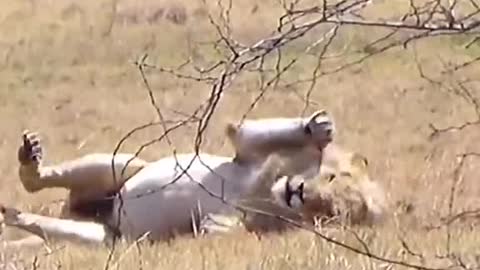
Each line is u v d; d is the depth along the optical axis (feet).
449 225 38.29
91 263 37.24
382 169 55.47
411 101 81.00
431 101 80.07
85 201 46.68
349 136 71.61
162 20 111.86
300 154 44.34
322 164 44.52
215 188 44.19
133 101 89.20
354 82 86.38
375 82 86.63
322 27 28.89
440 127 73.26
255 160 44.32
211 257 37.35
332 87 85.05
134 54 103.55
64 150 72.13
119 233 44.32
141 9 114.42
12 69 102.63
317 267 34.83
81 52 106.73
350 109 80.28
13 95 93.91
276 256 36.68
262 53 26.23
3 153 70.23
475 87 71.56
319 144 44.45
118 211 41.22
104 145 72.23
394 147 66.39
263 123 44.57
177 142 65.41
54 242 42.47
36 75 100.01
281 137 44.39
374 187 45.73
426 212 44.93
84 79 98.43
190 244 40.40
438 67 83.76
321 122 44.50
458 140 66.03
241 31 96.99
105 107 87.81
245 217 43.19
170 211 44.50
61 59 104.94
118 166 45.98
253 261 36.29
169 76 93.71
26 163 46.70
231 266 35.94
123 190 45.55
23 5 122.52
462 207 45.50
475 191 49.03
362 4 26.55
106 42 108.47
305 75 84.33
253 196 43.47
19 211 45.80
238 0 103.81
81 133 78.54
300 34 26.32
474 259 35.27
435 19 27.81
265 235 41.73
